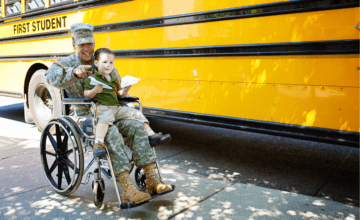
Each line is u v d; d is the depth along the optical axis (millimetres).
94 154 2617
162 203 2895
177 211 2742
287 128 3043
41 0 5328
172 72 3836
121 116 2928
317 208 2775
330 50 2754
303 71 2910
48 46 5266
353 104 2693
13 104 8953
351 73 2680
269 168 3861
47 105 5590
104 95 2873
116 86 3117
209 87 3531
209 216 2646
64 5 4883
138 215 2695
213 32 3439
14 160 4156
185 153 4457
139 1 4039
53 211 2799
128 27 4191
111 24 4371
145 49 4059
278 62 3039
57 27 5066
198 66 3596
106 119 2723
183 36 3684
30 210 2820
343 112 2744
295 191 3197
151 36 3979
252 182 3432
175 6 3715
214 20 3416
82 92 3094
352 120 2705
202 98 3604
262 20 3094
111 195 3111
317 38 2809
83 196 3102
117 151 2641
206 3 3465
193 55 3615
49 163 4039
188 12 3609
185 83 3734
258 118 3211
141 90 4195
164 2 3807
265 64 3119
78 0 4711
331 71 2770
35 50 5520
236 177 3574
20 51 5836
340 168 3859
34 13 5406
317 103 2863
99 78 2855
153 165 2797
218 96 3469
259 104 3191
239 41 3262
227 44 3350
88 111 3078
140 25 4062
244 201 2908
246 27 3201
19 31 5824
